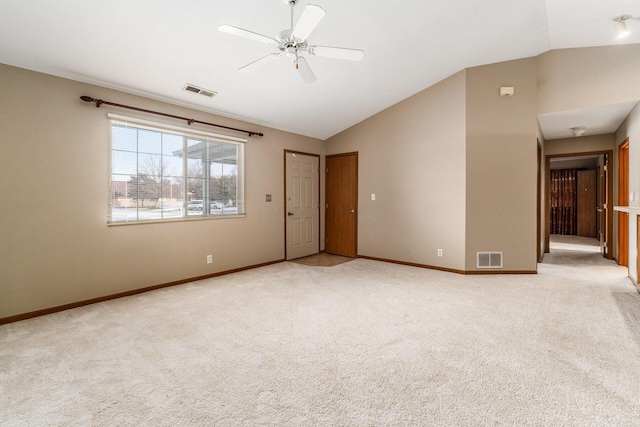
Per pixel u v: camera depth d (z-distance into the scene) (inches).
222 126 167.5
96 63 113.4
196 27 103.9
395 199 198.1
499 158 164.1
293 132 213.6
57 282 116.9
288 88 154.9
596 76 144.8
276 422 58.7
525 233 165.0
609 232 205.6
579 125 180.4
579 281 153.3
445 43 139.0
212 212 168.6
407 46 137.0
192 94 144.1
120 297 132.6
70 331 99.1
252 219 188.2
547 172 229.3
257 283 154.5
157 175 145.5
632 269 151.7
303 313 113.7
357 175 218.2
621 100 139.9
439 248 179.3
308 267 190.4
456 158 170.6
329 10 107.6
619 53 140.2
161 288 145.8
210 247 165.9
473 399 64.9
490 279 158.6
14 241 108.1
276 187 203.3
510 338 92.5
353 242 221.6
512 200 164.4
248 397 66.2
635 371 74.5
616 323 102.3
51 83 115.0
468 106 165.5
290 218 213.5
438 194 178.5
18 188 108.7
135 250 137.6
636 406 62.1
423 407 62.5
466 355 82.9
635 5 110.0
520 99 160.2
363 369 76.7
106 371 76.2
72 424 58.3
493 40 140.3
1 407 63.1
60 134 117.0
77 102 121.0
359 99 181.5
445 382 70.9
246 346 88.8
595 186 323.9
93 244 125.6
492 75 162.7
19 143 108.7
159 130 145.7
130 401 65.0
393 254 201.0
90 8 90.1
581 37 137.2
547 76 154.9
